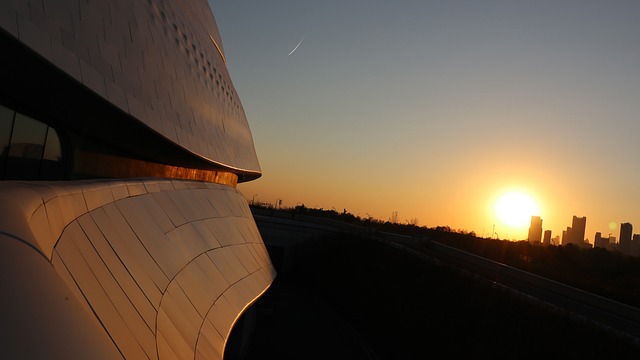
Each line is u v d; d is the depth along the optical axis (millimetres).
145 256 11953
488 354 29578
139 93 17109
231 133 33781
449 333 33625
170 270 13633
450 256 56938
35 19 11188
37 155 15375
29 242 5199
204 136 25422
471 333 32344
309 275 63062
